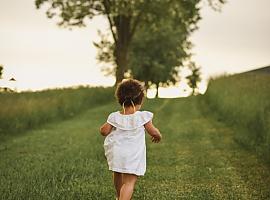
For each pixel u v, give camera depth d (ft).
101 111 86.63
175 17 139.33
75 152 41.09
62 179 28.73
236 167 33.86
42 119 65.98
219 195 26.11
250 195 26.11
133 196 25.72
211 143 45.50
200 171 32.71
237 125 54.24
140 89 20.93
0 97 65.36
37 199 23.90
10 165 34.68
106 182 28.94
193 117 72.43
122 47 145.28
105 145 20.34
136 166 19.58
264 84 68.69
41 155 39.86
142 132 20.33
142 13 137.08
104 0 136.15
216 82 95.30
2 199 23.79
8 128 55.06
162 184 29.04
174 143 46.60
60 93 91.56
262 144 39.09
